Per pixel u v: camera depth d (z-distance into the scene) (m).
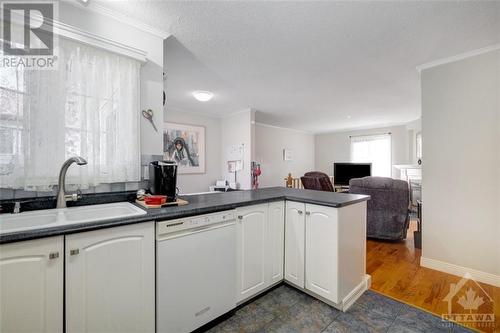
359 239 1.93
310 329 1.52
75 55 1.47
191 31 1.86
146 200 1.48
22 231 0.92
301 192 2.30
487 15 1.63
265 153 6.25
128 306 1.17
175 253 1.32
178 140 4.51
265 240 1.88
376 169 6.45
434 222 2.39
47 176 1.37
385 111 4.60
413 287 2.04
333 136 7.37
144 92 1.79
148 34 1.80
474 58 2.15
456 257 2.26
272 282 1.93
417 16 1.65
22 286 0.91
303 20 1.71
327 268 1.71
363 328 1.53
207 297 1.47
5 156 1.26
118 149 1.64
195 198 1.84
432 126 2.40
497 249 2.05
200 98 3.26
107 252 1.11
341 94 3.50
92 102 1.53
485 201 2.10
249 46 2.10
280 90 3.32
